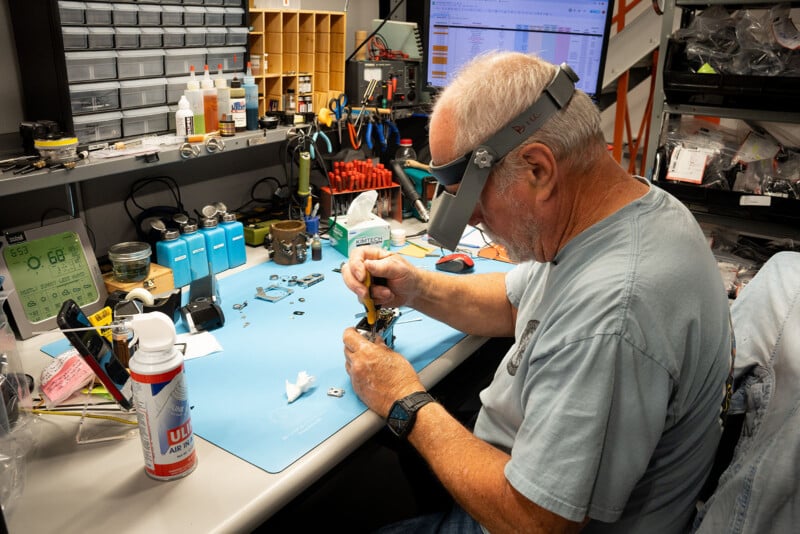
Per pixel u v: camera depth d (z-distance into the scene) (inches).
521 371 38.6
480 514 35.4
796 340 35.5
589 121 35.2
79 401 42.9
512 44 80.4
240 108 65.9
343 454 39.0
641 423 31.0
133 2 55.9
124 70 57.1
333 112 77.6
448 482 36.9
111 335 46.1
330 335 52.6
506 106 33.9
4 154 51.4
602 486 31.5
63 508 33.3
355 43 88.6
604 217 35.6
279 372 46.7
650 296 31.3
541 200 35.4
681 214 35.8
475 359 68.5
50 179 48.7
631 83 128.1
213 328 53.2
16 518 32.4
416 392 40.9
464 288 52.7
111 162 52.8
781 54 69.0
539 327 36.4
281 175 86.1
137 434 40.1
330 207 78.0
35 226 60.6
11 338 44.4
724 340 34.6
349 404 43.0
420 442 39.0
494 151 34.5
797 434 28.8
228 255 67.0
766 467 29.3
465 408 64.9
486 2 79.0
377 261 48.9
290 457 37.4
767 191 71.6
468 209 36.2
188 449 35.5
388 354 43.3
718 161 75.1
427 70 85.0
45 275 53.9
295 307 57.8
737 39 71.7
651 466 35.8
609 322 31.2
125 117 58.2
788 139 76.4
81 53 53.2
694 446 35.9
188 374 46.1
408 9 92.0
